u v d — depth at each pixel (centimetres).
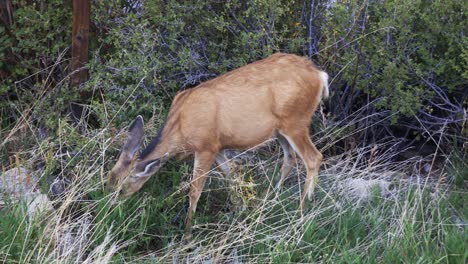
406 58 1833
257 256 1356
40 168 1622
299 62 1605
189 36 1873
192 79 1806
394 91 1806
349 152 1723
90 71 1784
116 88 1728
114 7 1859
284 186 1659
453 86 1827
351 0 1830
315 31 1914
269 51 1797
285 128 1582
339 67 1859
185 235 1488
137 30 1769
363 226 1469
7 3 1906
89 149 1603
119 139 1631
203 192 1596
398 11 1784
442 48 1866
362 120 1905
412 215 1476
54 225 1378
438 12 1814
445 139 1906
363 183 1639
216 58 1864
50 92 1805
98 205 1445
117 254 1396
